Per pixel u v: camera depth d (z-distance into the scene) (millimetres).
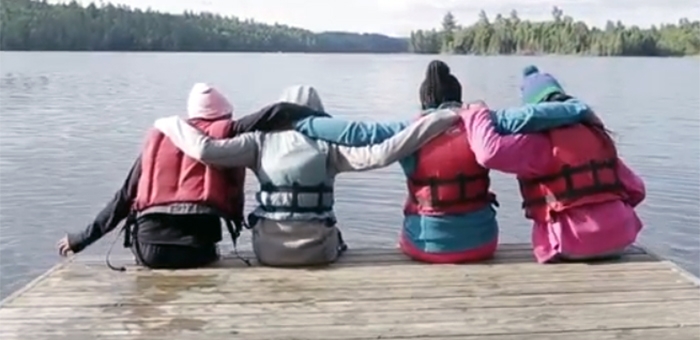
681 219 11164
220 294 3182
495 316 2957
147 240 3459
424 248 3578
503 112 3492
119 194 3537
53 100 30219
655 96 32438
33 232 10750
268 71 51062
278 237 3504
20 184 13914
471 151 3506
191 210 3430
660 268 3512
